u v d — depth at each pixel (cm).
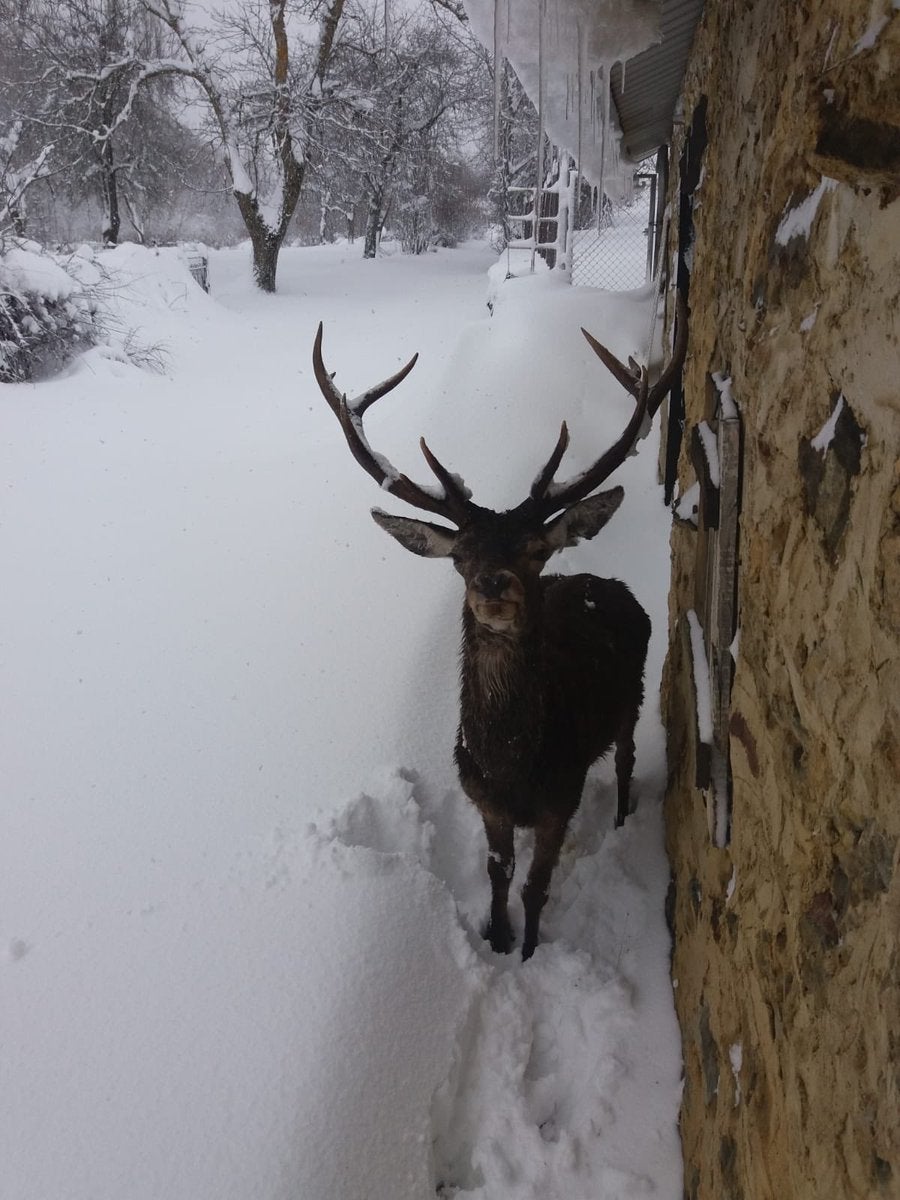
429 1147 300
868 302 153
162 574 623
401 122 2627
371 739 466
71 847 395
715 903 279
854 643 154
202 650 540
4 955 340
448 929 370
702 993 293
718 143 378
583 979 363
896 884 133
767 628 217
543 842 370
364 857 380
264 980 328
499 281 1330
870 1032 140
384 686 505
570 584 432
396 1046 317
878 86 136
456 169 2972
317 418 959
